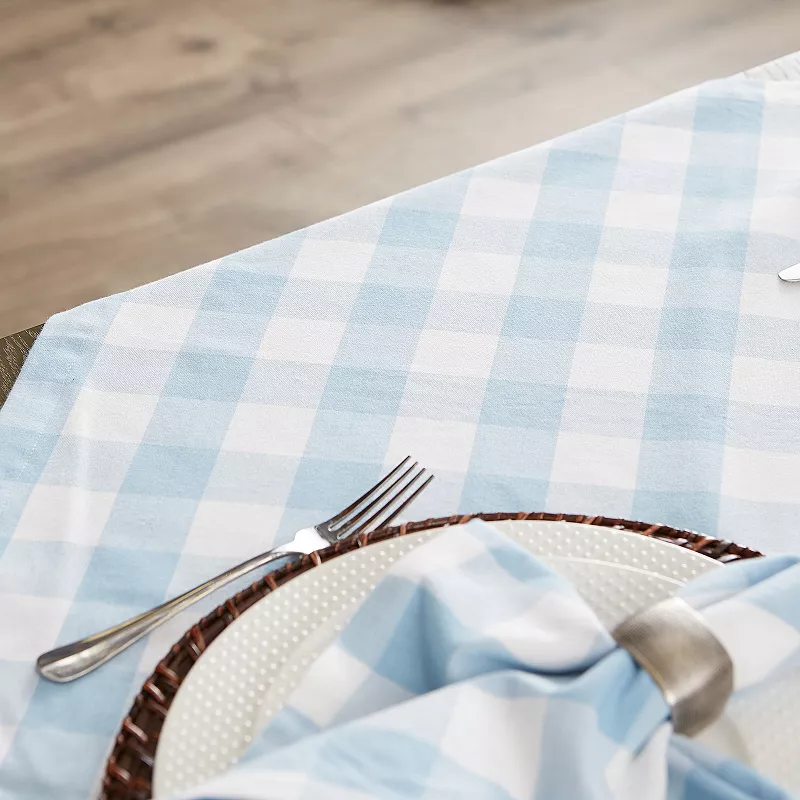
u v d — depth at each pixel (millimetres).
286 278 883
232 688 554
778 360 790
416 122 2330
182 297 874
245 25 2660
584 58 2457
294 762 464
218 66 2541
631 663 501
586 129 986
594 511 709
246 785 449
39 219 2215
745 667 500
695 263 863
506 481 730
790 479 718
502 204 928
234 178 2242
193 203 2199
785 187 919
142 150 2342
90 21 2717
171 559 701
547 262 879
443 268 881
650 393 777
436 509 714
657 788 481
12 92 2537
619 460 738
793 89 1005
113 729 613
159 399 803
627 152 963
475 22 2598
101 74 2557
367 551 611
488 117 2326
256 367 819
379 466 748
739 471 724
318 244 907
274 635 575
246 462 756
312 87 2457
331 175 2223
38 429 788
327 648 542
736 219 894
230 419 786
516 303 849
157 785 515
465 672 522
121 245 2133
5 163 2354
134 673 634
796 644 510
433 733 486
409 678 535
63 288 2066
